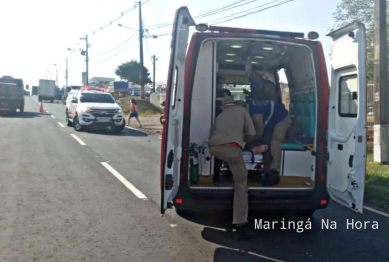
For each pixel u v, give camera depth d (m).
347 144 6.34
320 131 6.50
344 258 5.69
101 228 6.69
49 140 17.88
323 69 6.54
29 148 15.27
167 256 5.63
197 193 6.16
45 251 5.70
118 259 5.49
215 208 6.22
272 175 6.73
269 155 6.88
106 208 7.82
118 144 17.50
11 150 14.64
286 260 5.58
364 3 17.20
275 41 6.46
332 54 6.93
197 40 6.23
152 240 6.22
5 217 7.11
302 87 7.51
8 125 24.16
